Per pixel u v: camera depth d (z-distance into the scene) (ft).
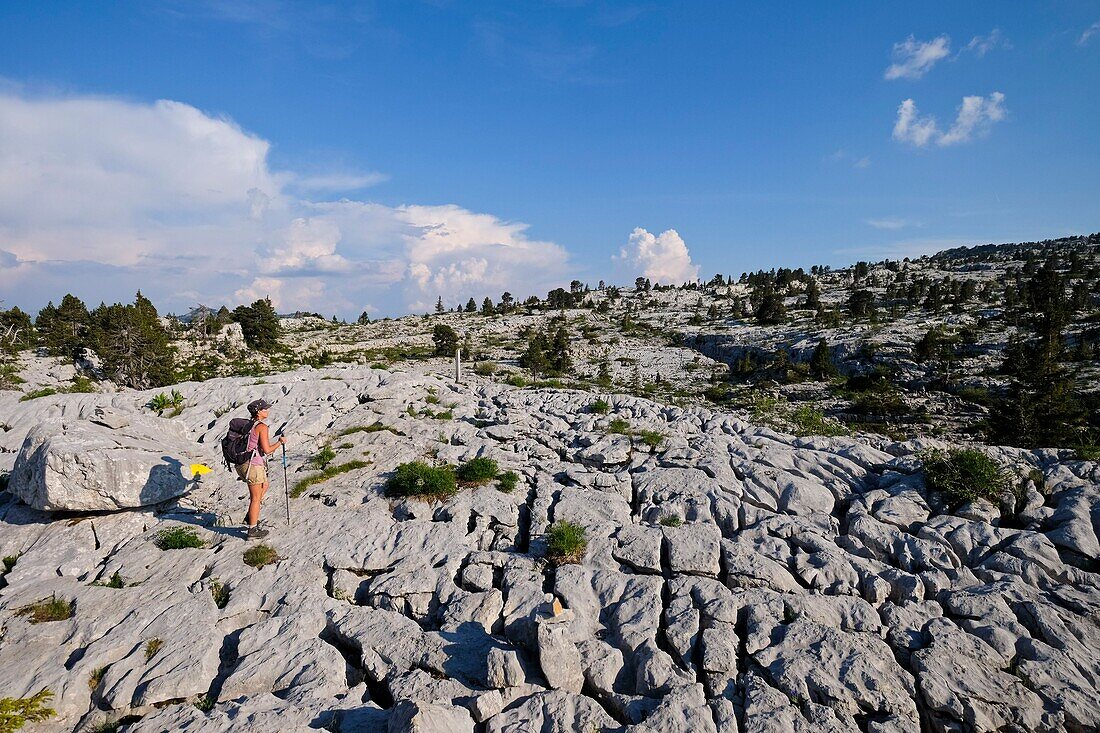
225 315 400.26
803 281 625.41
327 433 55.72
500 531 37.17
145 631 27.40
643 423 54.90
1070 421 132.87
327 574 33.14
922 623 28.17
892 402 189.16
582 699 23.65
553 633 25.49
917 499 38.45
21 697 23.75
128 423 45.60
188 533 36.37
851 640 26.53
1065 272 469.57
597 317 509.35
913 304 414.00
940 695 23.70
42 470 35.86
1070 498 36.17
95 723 23.41
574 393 69.10
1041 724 22.86
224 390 67.87
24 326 328.49
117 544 36.37
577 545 33.88
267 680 25.11
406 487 41.24
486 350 374.02
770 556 33.47
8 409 65.41
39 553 34.27
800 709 23.62
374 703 23.86
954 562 32.96
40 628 27.68
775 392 231.09
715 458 44.83
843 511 39.93
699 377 286.46
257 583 31.55
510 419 57.88
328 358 333.21
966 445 44.78
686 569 32.45
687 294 642.63
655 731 21.95
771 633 27.37
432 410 60.85
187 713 22.54
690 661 26.30
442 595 30.78
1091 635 27.32
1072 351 220.23
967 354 247.29
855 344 274.77
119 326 261.03
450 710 21.83
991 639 26.68
